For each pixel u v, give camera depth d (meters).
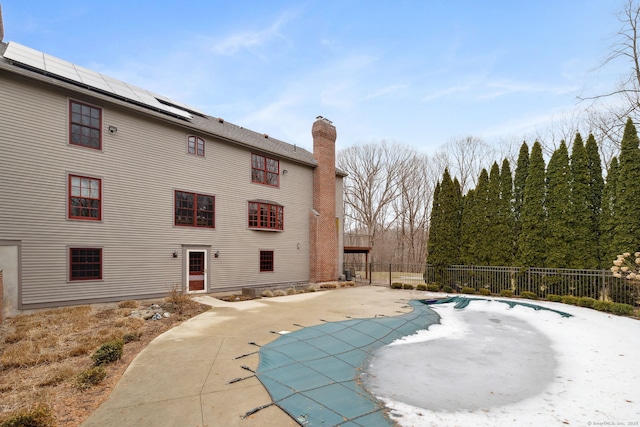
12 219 9.56
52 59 11.79
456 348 7.12
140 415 3.97
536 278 13.60
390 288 17.89
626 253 10.73
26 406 4.14
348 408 4.22
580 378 5.35
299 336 7.47
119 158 11.93
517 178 15.52
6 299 9.31
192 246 13.94
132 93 13.10
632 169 11.77
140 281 12.23
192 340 7.12
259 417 3.94
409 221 39.47
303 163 19.14
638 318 9.66
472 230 16.20
